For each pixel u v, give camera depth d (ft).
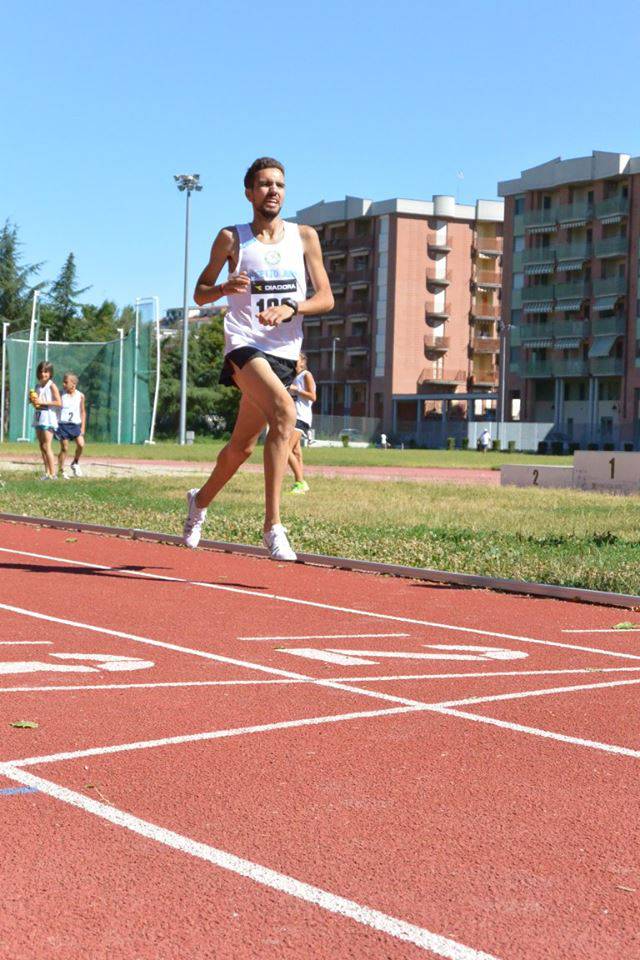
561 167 305.32
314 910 10.78
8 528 48.91
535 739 17.31
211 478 35.22
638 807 14.15
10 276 341.62
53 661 22.15
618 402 297.74
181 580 34.06
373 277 363.56
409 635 26.27
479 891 11.35
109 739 16.65
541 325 313.12
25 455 126.31
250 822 13.23
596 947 10.18
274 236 32.37
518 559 37.93
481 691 20.48
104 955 9.78
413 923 10.57
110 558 38.83
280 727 17.58
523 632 27.09
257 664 22.33
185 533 36.29
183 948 9.95
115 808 13.55
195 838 12.62
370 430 338.75
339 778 15.06
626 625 28.04
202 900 10.94
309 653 23.56
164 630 25.82
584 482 81.76
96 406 178.70
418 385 360.07
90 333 349.00
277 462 32.86
